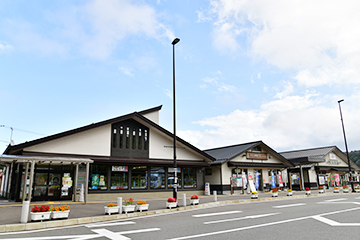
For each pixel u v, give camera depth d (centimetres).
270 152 3241
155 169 2372
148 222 1033
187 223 988
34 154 1777
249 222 984
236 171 2881
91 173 2011
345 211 1242
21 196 1722
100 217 1109
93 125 2031
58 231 866
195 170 2639
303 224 924
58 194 1847
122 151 2195
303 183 3475
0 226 870
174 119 1708
